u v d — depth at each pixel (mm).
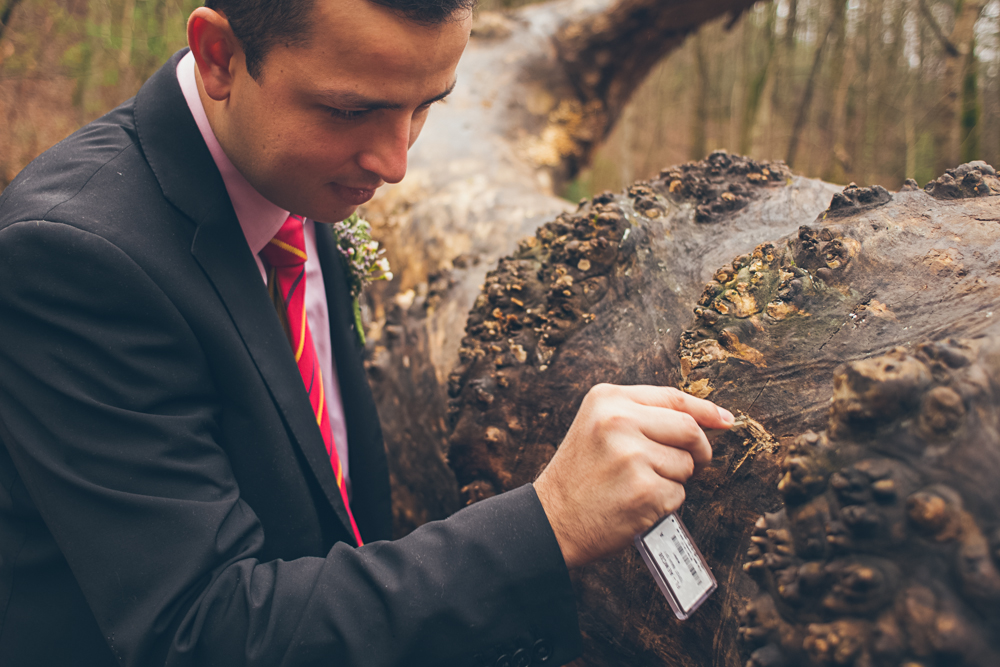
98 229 779
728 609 814
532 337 1111
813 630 639
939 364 639
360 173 831
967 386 612
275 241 1007
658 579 740
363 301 1921
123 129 906
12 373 763
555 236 1195
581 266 1099
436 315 1478
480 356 1151
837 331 825
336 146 792
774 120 4191
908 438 626
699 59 4750
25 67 3100
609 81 2809
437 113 2457
